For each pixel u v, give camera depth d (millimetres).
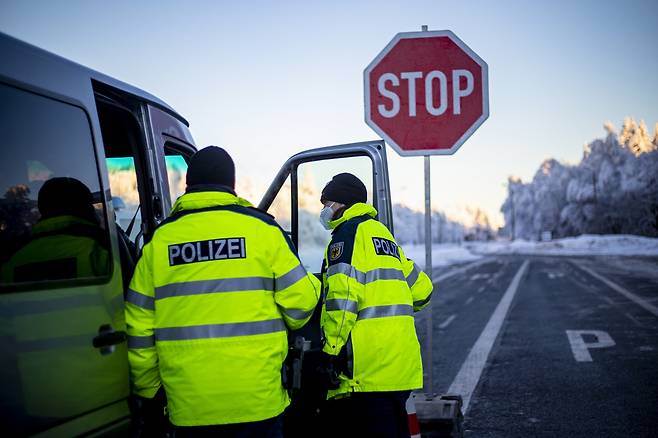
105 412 2436
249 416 2508
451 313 14578
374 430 3105
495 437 5215
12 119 2207
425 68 4406
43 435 2084
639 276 24984
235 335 2520
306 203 3816
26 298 2064
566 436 5172
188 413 2500
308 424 3396
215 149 2760
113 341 2492
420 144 4398
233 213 2635
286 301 2658
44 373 2102
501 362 8453
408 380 3176
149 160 3375
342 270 3094
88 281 2396
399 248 3438
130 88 3256
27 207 2184
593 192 87125
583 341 9781
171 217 2668
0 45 2221
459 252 77938
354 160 3650
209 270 2547
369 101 4426
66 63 2613
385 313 3145
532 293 18969
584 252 65375
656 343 9359
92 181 2582
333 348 3061
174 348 2521
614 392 6574
